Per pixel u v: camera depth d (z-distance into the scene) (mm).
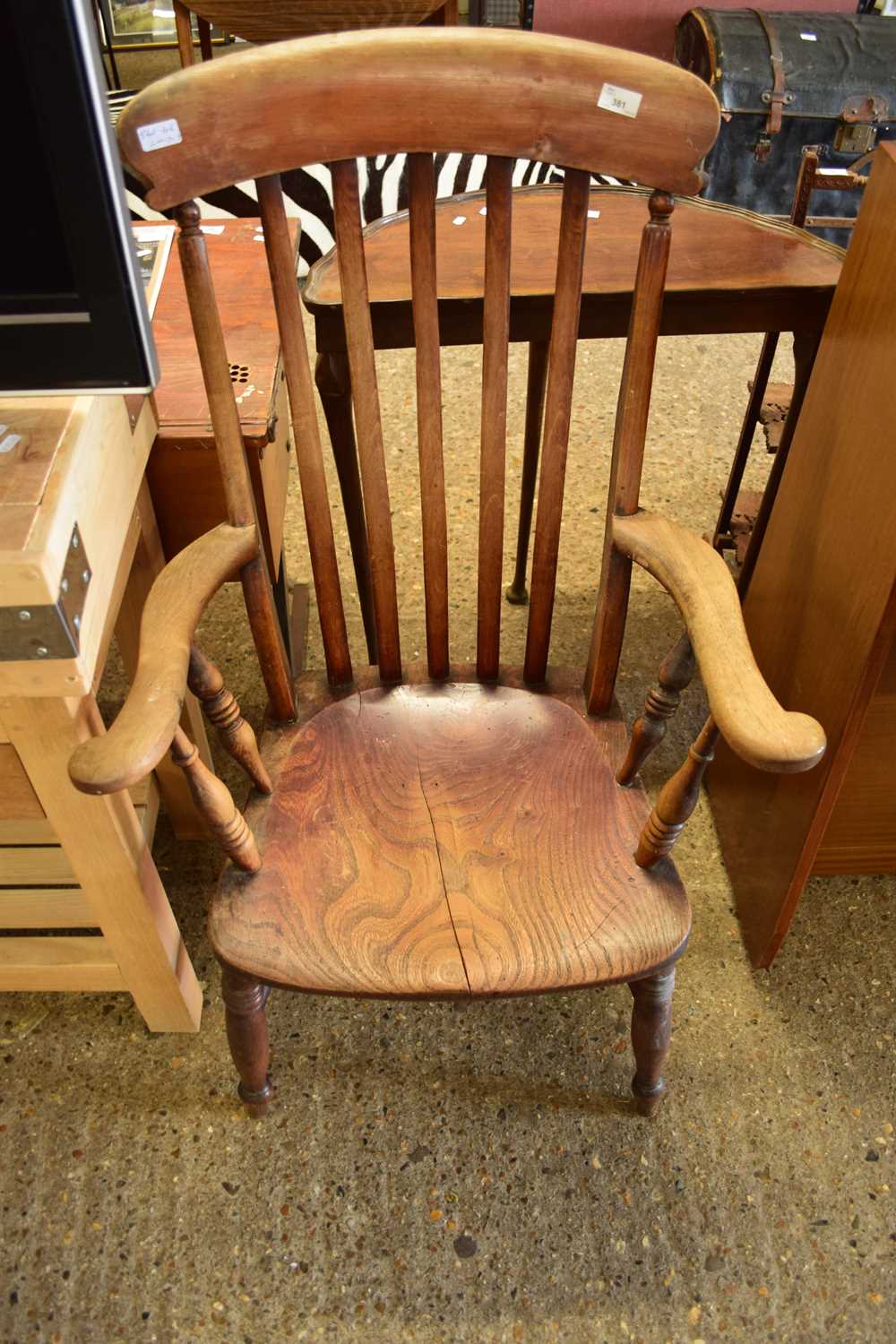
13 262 771
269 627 1065
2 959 1229
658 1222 1187
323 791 1085
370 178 2551
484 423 1025
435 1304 1129
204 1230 1179
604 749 1124
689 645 958
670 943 944
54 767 955
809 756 762
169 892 1493
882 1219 1191
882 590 993
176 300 1369
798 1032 1353
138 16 2805
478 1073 1309
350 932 955
